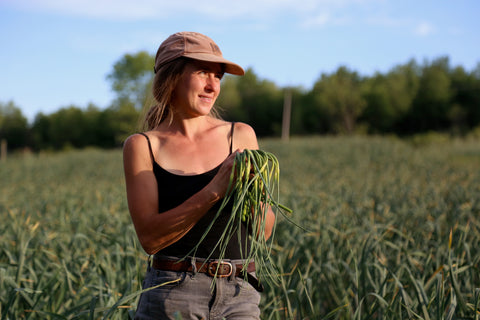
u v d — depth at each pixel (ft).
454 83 233.14
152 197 6.50
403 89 226.99
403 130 229.45
